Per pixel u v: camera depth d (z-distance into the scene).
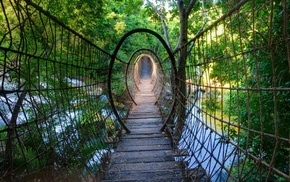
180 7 5.80
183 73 4.58
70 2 4.80
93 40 6.58
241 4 1.33
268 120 2.98
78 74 2.40
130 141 4.04
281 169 2.85
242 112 3.44
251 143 3.12
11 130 1.18
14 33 3.40
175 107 4.37
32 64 2.74
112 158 3.27
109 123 4.11
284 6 0.98
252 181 3.08
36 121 1.41
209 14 7.27
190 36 8.77
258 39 2.96
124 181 2.59
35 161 2.21
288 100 2.60
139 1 7.88
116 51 4.01
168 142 3.95
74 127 2.15
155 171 2.83
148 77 18.27
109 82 4.21
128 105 6.62
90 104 2.80
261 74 2.81
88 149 2.59
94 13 5.83
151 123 5.20
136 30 3.96
